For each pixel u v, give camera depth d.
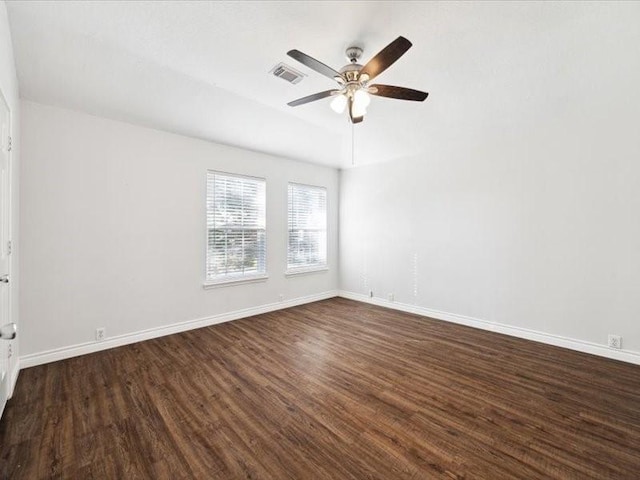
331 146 4.36
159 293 3.53
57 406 2.12
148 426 1.91
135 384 2.43
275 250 4.74
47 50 2.19
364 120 3.58
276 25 2.01
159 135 3.52
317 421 1.97
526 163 3.47
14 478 1.51
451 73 2.57
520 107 3.08
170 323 3.62
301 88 2.83
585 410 2.09
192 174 3.79
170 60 2.40
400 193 4.75
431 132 3.81
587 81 2.60
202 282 3.89
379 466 1.60
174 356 2.98
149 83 2.69
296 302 5.05
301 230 5.15
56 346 2.87
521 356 3.00
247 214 4.40
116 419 1.98
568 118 3.17
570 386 2.41
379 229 5.05
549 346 3.26
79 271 2.99
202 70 2.53
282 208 4.83
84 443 1.76
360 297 5.37
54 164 2.85
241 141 4.04
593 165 3.02
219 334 3.63
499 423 1.95
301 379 2.53
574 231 3.15
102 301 3.12
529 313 3.47
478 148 3.88
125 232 3.27
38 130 2.77
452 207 4.13
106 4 1.83
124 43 2.19
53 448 1.71
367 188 5.23
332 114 3.43
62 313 2.90
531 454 1.68
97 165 3.09
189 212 3.77
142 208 3.38
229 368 2.73
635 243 2.81
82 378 2.52
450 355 3.03
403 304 4.73
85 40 2.14
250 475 1.54
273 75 2.61
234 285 4.24
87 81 2.57
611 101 2.84
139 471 1.56
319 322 4.12
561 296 3.24
